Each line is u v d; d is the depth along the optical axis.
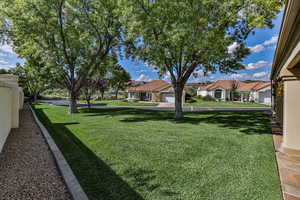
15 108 7.73
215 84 40.12
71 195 2.63
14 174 3.29
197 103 29.28
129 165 3.70
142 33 8.69
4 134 5.20
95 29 12.48
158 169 3.50
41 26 11.61
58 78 13.46
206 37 7.58
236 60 10.53
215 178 3.12
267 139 5.73
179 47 8.38
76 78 14.77
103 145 5.12
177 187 2.83
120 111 16.05
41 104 25.92
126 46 11.84
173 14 8.31
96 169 3.50
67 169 3.41
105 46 13.81
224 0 8.02
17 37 12.16
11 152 4.51
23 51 12.07
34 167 3.62
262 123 9.05
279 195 2.59
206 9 8.36
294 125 4.30
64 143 5.32
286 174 3.25
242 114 13.45
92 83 15.75
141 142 5.41
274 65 6.86
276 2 7.22
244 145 5.07
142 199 2.51
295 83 4.33
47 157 4.20
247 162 3.82
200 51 9.01
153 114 13.57
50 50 12.00
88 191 2.72
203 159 4.01
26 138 5.94
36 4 10.76
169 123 9.16
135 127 7.98
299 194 2.60
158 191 2.72
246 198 2.53
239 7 8.16
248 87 35.16
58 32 12.23
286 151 4.32
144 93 37.53
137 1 8.48
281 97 8.02
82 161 3.91
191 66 10.40
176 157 4.15
